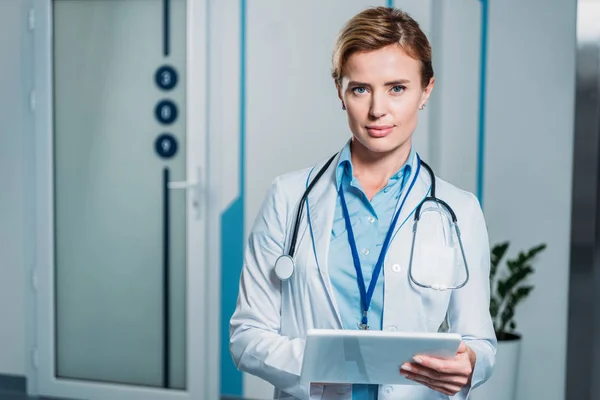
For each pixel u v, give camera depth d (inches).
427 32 79.9
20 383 97.6
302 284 36.0
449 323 37.2
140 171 90.2
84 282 93.7
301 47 84.8
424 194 37.2
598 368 79.1
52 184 93.1
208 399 88.4
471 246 36.5
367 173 37.1
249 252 38.8
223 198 88.7
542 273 80.4
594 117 77.3
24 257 96.3
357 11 82.5
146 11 88.3
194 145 86.7
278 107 86.2
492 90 80.7
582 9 76.4
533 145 79.9
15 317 97.4
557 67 78.7
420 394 35.6
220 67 87.3
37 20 91.7
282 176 40.1
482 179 81.7
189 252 87.9
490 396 76.0
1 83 95.9
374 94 33.3
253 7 86.0
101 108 91.1
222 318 89.7
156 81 88.4
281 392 38.9
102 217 92.3
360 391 35.9
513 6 79.5
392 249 35.8
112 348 93.1
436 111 82.1
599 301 78.7
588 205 78.3
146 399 90.6
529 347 81.1
